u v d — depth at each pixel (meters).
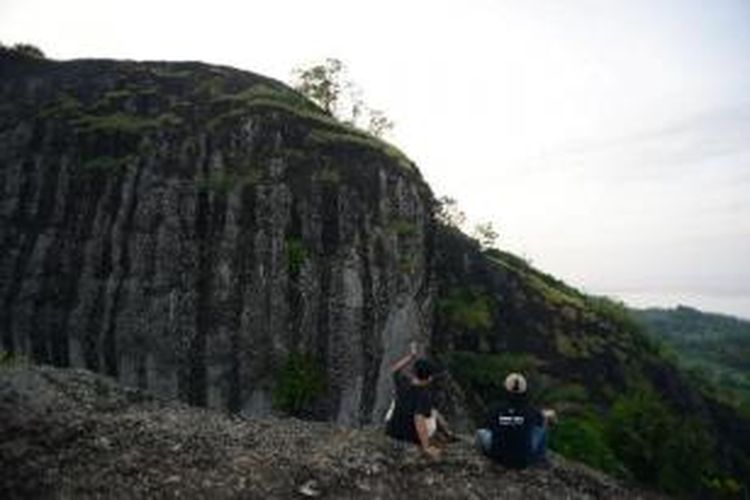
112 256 47.69
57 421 13.80
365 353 45.44
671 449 43.59
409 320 48.34
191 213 47.56
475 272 69.19
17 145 53.62
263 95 55.00
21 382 15.73
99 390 16.47
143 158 50.25
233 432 14.79
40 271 48.94
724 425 75.44
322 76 69.94
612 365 67.25
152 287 46.09
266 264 45.72
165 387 44.16
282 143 51.12
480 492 13.52
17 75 58.75
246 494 12.13
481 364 60.25
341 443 14.77
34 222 50.75
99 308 46.66
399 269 48.44
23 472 11.85
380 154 52.00
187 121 52.41
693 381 79.94
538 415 15.02
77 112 54.31
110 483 11.89
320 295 45.50
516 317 67.56
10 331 48.25
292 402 42.84
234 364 43.81
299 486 12.66
